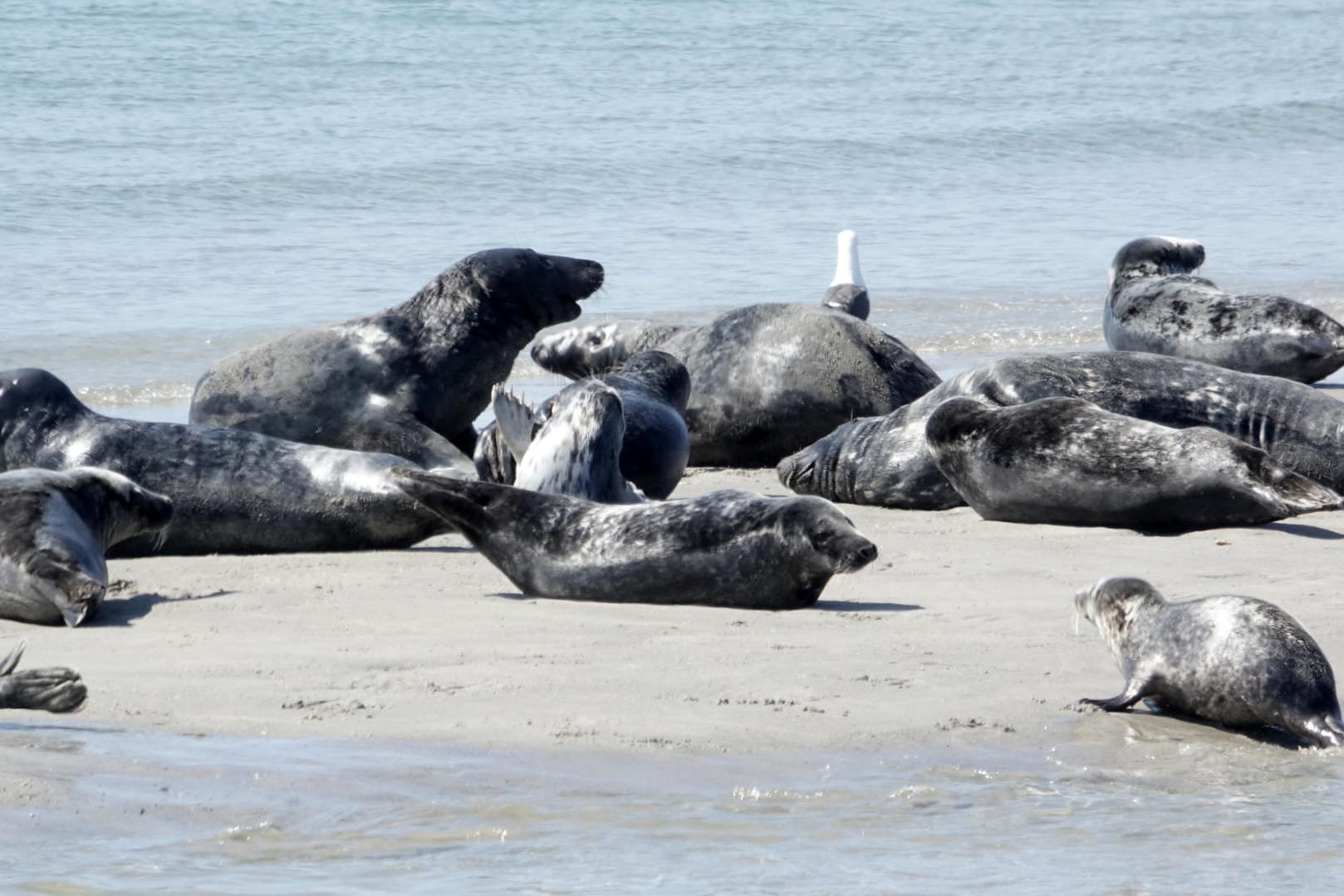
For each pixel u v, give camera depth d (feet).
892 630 99.91
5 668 75.31
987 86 543.39
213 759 72.84
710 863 63.67
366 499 130.00
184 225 325.42
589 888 60.59
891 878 62.75
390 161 382.83
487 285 164.86
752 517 104.88
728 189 386.52
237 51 484.74
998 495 138.72
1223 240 333.83
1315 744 79.71
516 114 444.96
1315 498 126.62
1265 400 147.43
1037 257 314.14
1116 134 486.79
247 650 93.25
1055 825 69.26
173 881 59.41
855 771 75.31
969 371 154.92
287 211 343.05
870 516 144.97
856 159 428.56
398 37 521.24
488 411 197.57
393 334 164.66
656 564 106.22
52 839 62.95
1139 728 82.74
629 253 308.60
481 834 65.92
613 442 126.00
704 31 571.28
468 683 86.28
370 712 80.94
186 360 227.40
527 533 110.01
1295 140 494.18
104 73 449.89
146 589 113.09
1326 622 100.22
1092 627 101.14
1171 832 68.64
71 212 329.52
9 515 104.88
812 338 173.27
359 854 63.31
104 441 131.75
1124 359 151.33
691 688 86.53
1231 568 118.11
